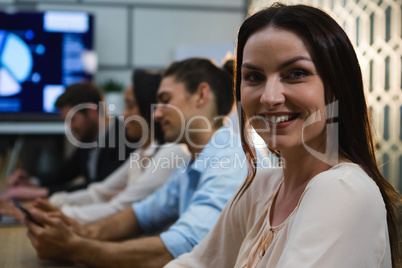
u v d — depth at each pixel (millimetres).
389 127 2873
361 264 548
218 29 3564
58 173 2586
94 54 3398
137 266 1037
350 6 2768
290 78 585
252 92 608
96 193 1939
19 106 3354
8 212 1590
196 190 1160
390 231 650
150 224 1382
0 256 1152
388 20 2871
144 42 3527
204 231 1021
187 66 1167
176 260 813
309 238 542
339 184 558
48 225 1059
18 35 3334
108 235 1344
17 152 3047
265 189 726
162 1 3527
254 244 674
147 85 1578
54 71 3365
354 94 608
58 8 3453
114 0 3496
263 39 590
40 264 1086
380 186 629
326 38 582
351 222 542
